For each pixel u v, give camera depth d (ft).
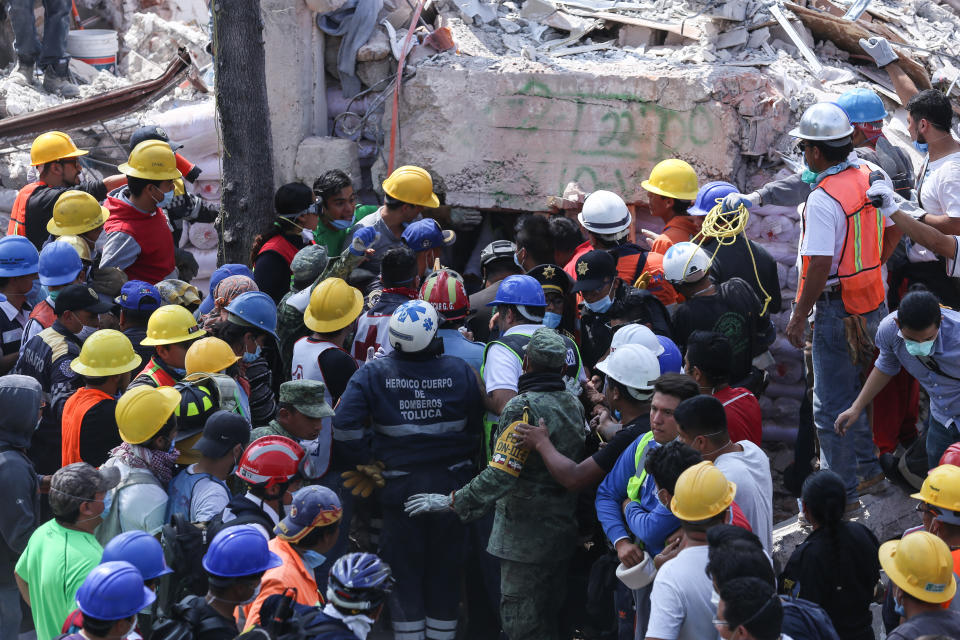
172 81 81.97
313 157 79.77
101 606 34.58
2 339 62.03
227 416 45.39
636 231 79.00
